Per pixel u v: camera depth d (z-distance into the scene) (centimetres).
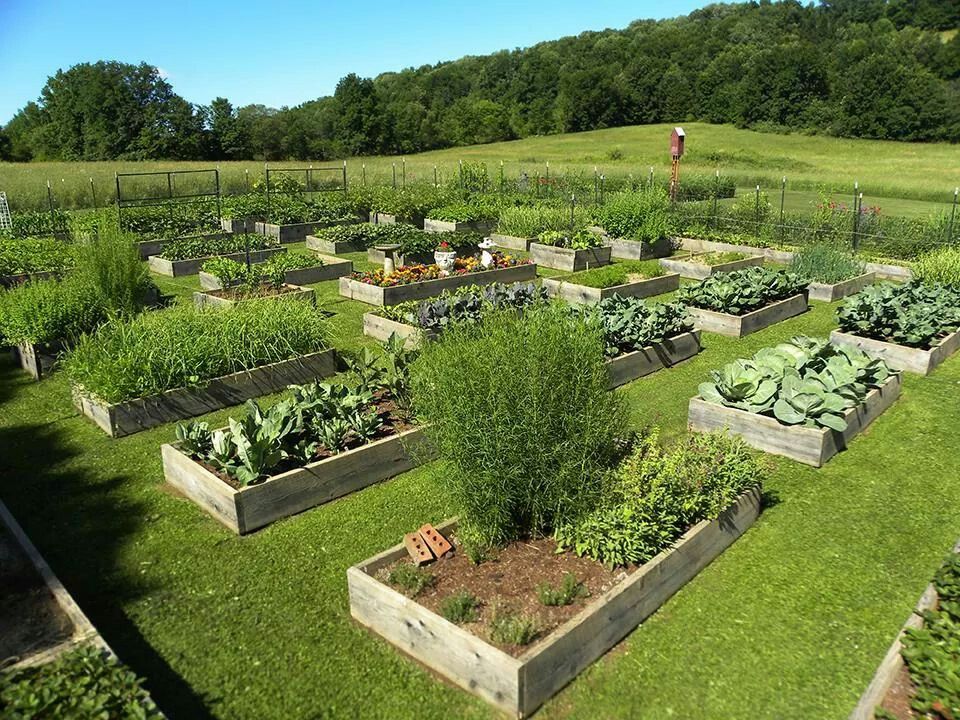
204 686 355
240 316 769
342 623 403
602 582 400
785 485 558
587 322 498
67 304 825
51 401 727
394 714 338
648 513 421
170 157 4897
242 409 707
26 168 3534
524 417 414
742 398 633
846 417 619
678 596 423
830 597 424
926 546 479
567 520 434
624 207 1538
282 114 5534
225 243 1438
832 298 1126
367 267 1398
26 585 419
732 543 479
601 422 436
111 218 1475
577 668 359
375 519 510
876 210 1510
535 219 1617
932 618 358
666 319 838
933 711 307
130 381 652
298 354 769
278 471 519
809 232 1504
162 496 541
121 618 406
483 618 370
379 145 5659
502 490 416
